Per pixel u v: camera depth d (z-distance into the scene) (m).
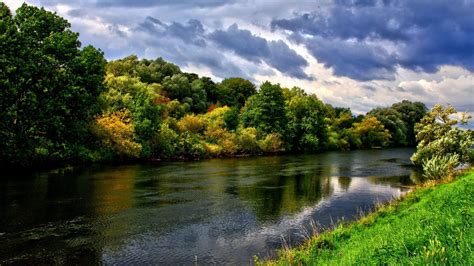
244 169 43.00
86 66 40.97
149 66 99.69
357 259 9.64
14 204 21.97
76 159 42.91
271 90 79.44
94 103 43.62
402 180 35.22
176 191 27.73
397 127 112.50
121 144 47.06
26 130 36.69
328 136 91.69
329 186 31.22
